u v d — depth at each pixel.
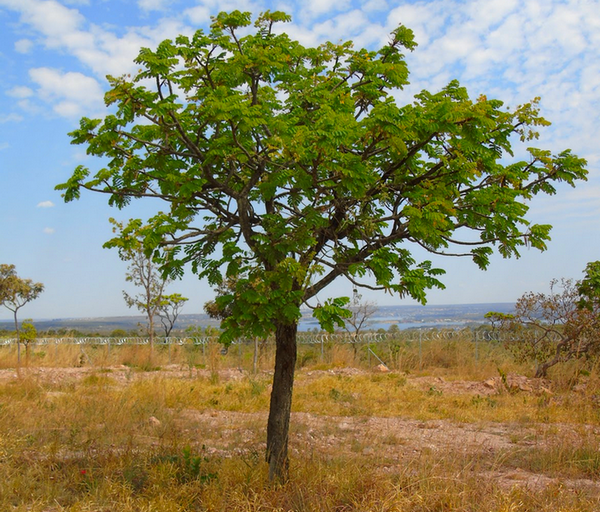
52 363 18.55
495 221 5.39
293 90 5.65
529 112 5.67
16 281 17.22
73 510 4.87
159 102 4.82
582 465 6.68
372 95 5.83
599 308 13.52
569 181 5.77
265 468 5.81
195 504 5.30
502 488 5.61
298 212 5.82
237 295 5.22
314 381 14.42
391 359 17.81
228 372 16.56
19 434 7.55
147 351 19.41
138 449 6.88
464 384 14.11
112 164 5.68
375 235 5.91
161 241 5.51
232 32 5.63
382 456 6.72
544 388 12.42
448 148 5.57
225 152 5.38
